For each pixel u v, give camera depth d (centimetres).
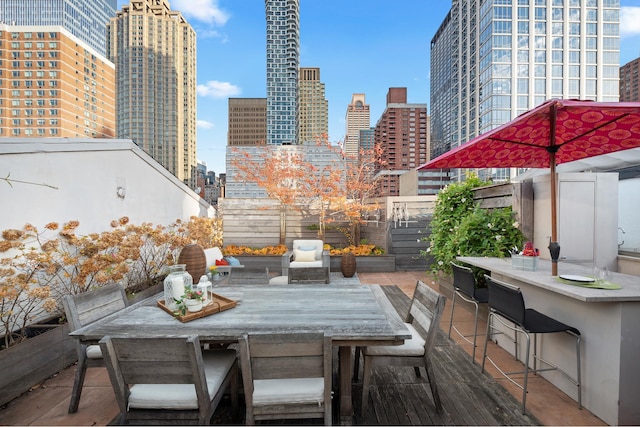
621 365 193
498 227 386
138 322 196
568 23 5878
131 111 5944
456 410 212
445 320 398
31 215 321
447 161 352
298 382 174
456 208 498
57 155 353
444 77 8125
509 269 290
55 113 4725
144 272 484
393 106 6769
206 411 159
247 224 817
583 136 279
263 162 941
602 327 204
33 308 291
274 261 726
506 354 300
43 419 205
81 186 389
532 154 338
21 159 311
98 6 7612
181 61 6222
